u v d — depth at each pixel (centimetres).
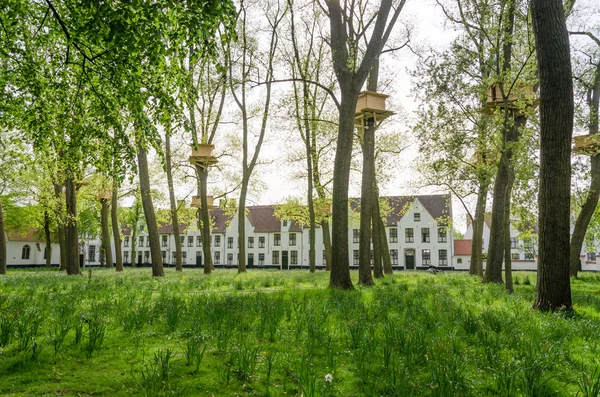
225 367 415
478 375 397
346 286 1266
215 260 6556
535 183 1453
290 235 6262
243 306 721
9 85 923
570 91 870
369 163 1669
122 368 409
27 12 853
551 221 859
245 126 2544
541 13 873
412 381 371
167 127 826
